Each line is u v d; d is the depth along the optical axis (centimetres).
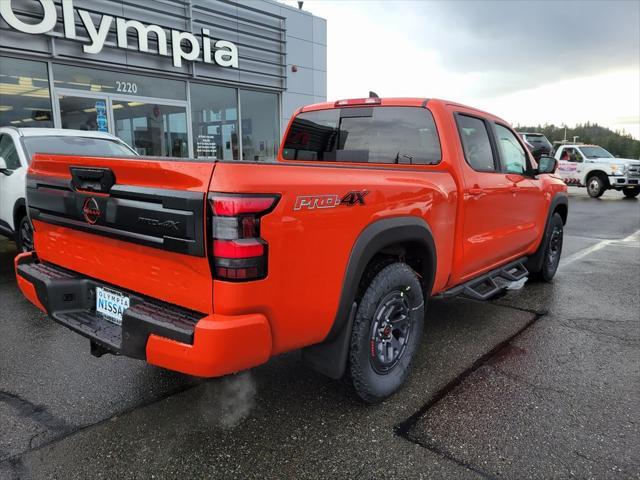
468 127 389
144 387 309
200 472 228
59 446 246
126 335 224
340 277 244
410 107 372
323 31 1458
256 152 1341
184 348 204
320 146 426
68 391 303
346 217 243
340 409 284
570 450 244
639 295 521
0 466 230
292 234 215
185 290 217
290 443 251
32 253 326
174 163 207
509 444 249
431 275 323
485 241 394
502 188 414
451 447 247
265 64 1303
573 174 1875
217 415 277
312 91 1453
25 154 586
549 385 314
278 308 217
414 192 293
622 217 1233
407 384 316
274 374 329
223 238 196
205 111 1194
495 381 320
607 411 281
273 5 1295
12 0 825
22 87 871
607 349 373
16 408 283
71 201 265
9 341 382
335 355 262
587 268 656
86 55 928
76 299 279
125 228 233
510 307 479
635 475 226
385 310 281
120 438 254
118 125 1020
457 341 389
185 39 1080
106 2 960
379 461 236
